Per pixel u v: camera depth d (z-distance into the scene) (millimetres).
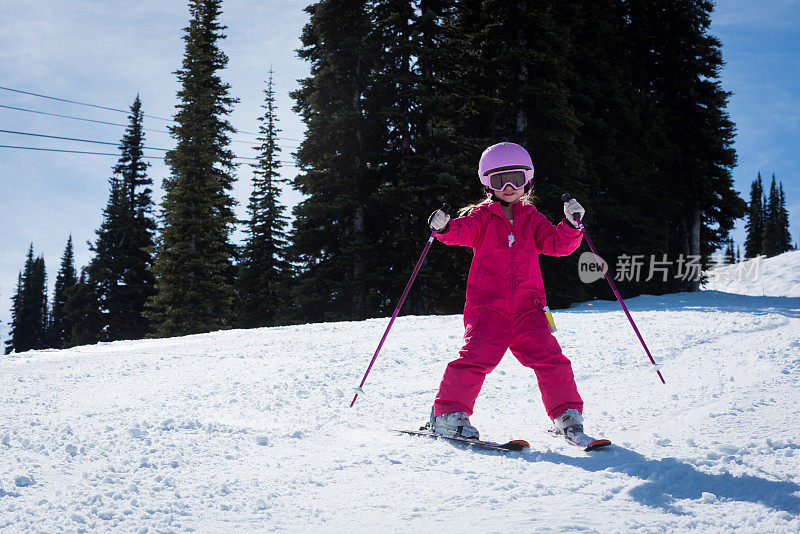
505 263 3506
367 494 2436
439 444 3260
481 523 2047
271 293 29062
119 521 2088
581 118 24172
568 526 1986
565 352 6566
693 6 28922
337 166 23688
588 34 25797
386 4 23281
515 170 3617
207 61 35438
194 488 2492
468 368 3428
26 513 2166
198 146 29516
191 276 28078
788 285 41438
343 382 5328
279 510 2234
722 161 28547
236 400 4652
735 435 3189
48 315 74438
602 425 3668
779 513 2084
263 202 30172
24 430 3652
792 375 4668
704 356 5879
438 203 21375
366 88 23453
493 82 22047
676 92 28953
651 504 2248
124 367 6676
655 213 27250
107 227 39188
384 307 23078
